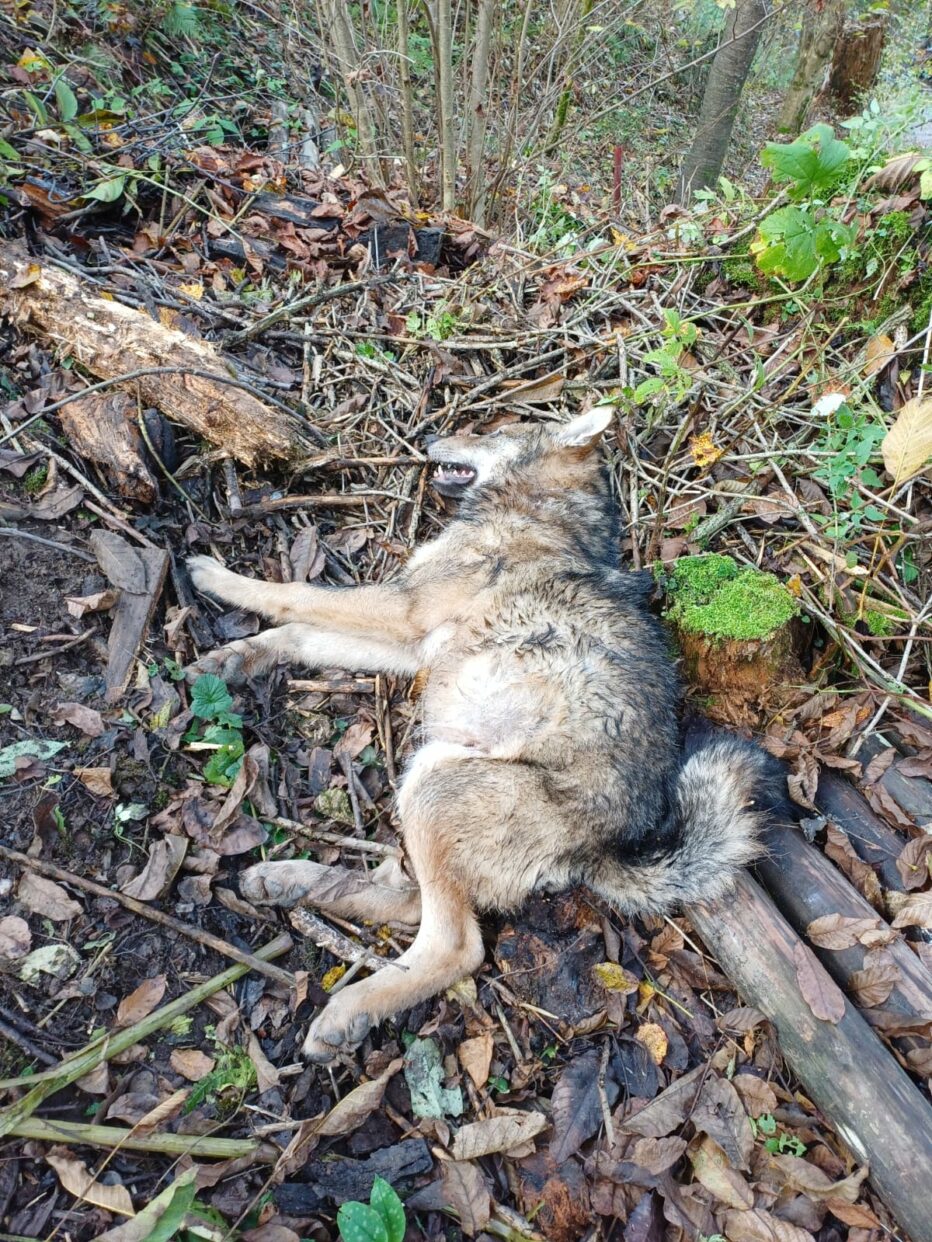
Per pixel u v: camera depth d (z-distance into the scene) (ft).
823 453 5.05
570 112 11.91
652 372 5.98
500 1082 3.52
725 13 12.98
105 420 4.55
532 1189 3.25
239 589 4.62
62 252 5.48
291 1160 3.10
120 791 3.73
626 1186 3.25
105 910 3.42
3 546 4.12
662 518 5.21
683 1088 3.49
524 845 4.02
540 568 4.82
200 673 4.26
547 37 9.26
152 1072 3.19
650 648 4.47
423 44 9.96
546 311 6.43
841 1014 3.36
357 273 6.50
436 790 4.04
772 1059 3.58
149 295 5.32
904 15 15.30
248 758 4.00
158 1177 3.00
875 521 5.09
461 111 9.36
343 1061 3.43
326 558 5.13
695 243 6.77
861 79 13.79
